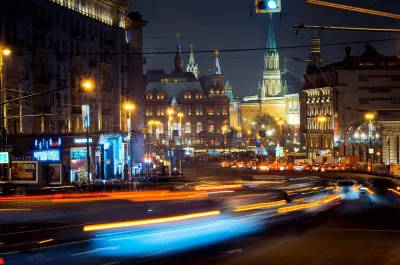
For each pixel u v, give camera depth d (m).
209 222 35.56
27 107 72.38
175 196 56.34
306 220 37.97
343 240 29.12
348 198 58.62
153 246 26.73
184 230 31.97
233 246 26.97
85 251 25.44
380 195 62.75
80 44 88.12
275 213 42.22
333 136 165.12
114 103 101.69
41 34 76.12
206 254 24.80
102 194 56.69
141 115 116.00
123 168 98.19
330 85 169.00
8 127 69.00
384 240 29.25
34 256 24.30
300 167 127.81
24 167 57.19
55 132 79.69
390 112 155.12
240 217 38.91
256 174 116.12
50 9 78.50
